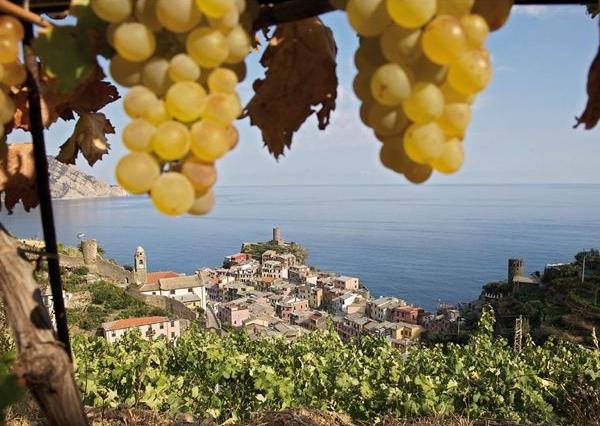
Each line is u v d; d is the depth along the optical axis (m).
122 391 6.76
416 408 7.21
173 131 1.03
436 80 1.02
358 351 10.31
